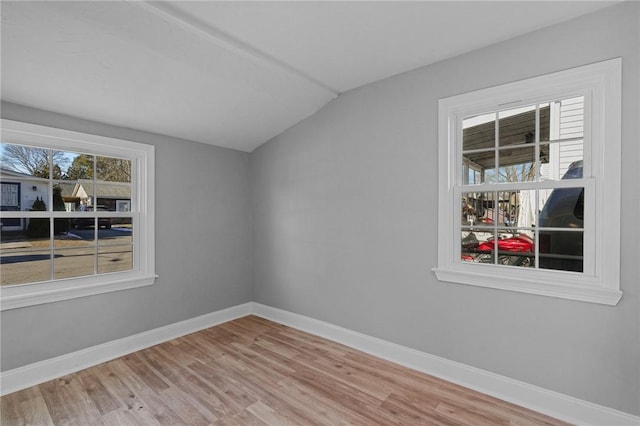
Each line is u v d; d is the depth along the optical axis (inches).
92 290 99.6
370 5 67.7
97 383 87.6
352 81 104.1
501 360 81.0
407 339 97.8
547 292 74.3
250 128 127.4
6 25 63.8
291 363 99.0
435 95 91.6
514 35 78.1
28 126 88.3
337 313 116.3
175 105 102.2
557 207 76.0
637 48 64.4
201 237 130.3
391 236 101.0
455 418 72.4
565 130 75.1
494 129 84.6
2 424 70.6
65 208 98.0
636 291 65.0
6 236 87.6
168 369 95.4
